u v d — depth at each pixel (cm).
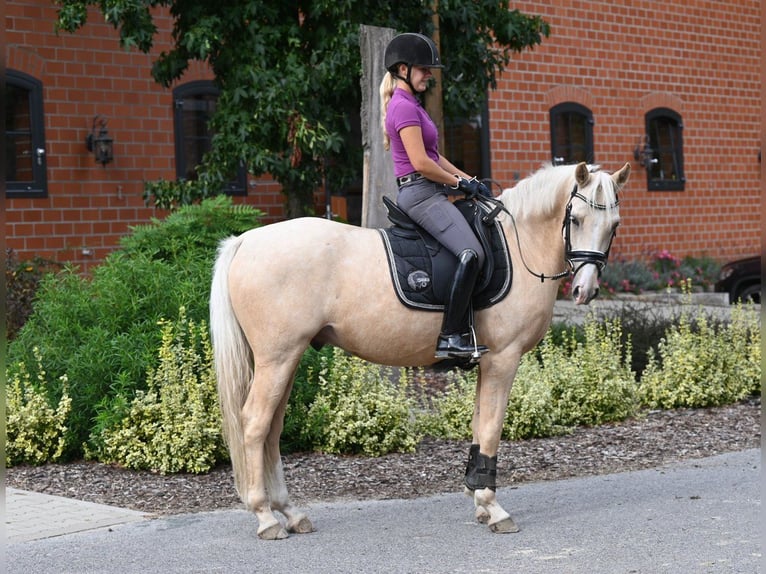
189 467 734
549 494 673
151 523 609
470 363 596
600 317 1273
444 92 1185
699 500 639
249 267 564
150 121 1469
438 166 576
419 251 579
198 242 893
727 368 1020
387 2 1150
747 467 740
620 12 2088
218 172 1180
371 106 940
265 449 588
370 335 573
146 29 1145
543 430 856
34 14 1359
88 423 782
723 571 489
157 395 781
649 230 2162
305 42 1184
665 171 2212
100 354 775
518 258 591
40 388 781
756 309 1228
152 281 815
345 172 1230
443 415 860
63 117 1390
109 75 1427
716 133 2303
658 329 1119
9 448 762
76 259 1402
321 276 564
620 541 549
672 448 820
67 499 668
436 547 549
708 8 2267
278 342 559
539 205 591
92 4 1180
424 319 574
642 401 997
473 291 578
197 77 1509
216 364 570
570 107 2003
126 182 1450
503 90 1895
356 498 674
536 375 908
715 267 2123
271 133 1162
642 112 2138
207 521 611
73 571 515
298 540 568
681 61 2216
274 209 1590
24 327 852
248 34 1145
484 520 598
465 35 1195
